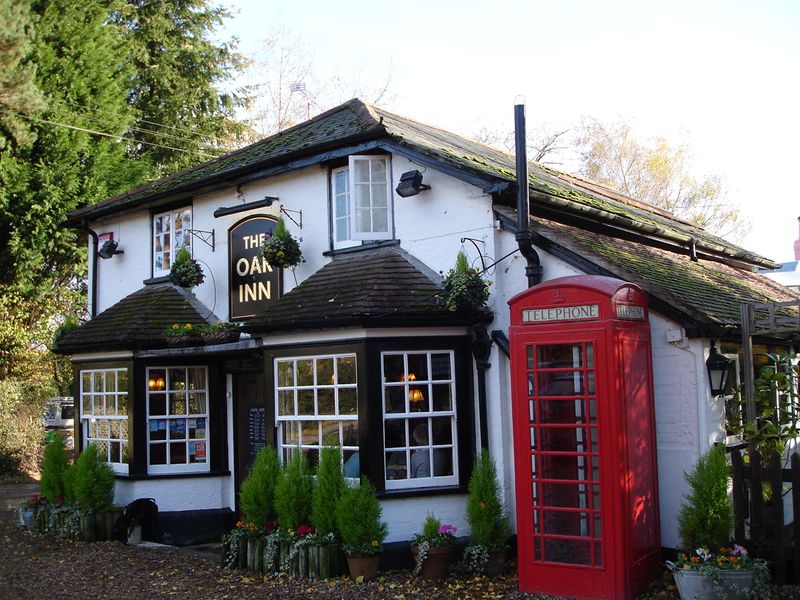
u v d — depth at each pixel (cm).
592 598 752
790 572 766
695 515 755
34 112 2002
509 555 916
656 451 824
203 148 2791
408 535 912
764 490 799
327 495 880
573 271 895
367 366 917
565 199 1023
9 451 1844
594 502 765
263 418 1187
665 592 762
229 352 1126
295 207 1179
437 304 941
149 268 1421
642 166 3538
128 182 2269
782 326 827
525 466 800
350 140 1066
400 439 934
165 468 1205
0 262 2014
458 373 957
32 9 2108
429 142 1094
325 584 837
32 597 826
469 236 978
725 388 869
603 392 756
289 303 1019
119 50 2384
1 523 1276
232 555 940
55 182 2056
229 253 1262
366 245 1084
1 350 1981
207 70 2828
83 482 1145
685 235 1280
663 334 849
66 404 2345
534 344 802
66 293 2172
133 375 1205
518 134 902
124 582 885
